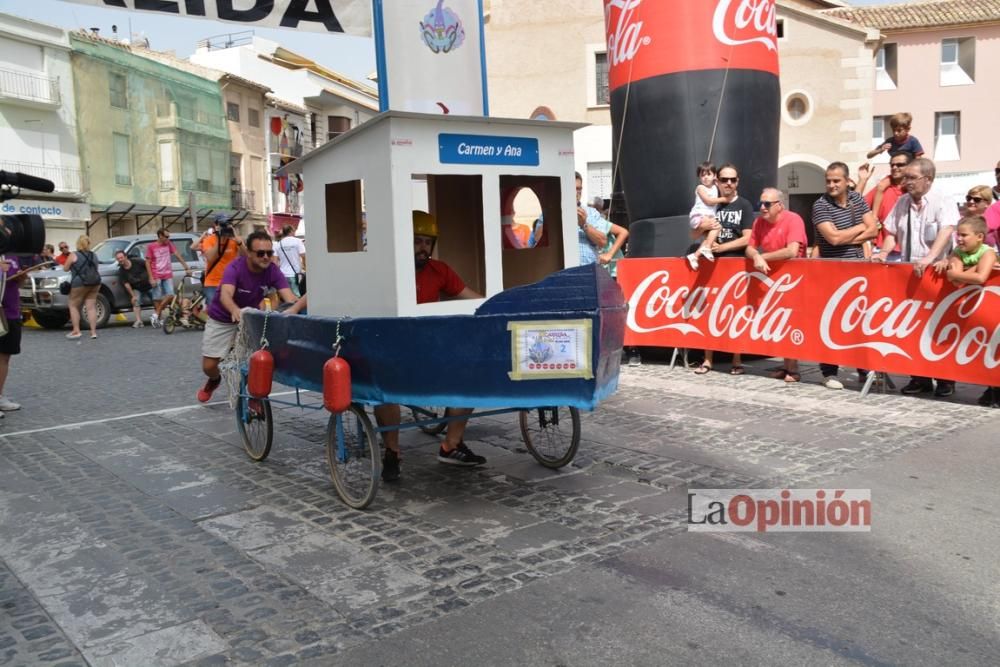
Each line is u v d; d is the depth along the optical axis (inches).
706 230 336.5
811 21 906.7
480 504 191.2
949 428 243.8
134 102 1523.1
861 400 285.3
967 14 1327.5
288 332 204.5
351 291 196.7
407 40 243.9
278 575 153.5
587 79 895.7
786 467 209.8
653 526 173.0
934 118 1364.4
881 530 167.2
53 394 351.9
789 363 321.1
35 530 181.5
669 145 368.8
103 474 225.6
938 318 276.2
